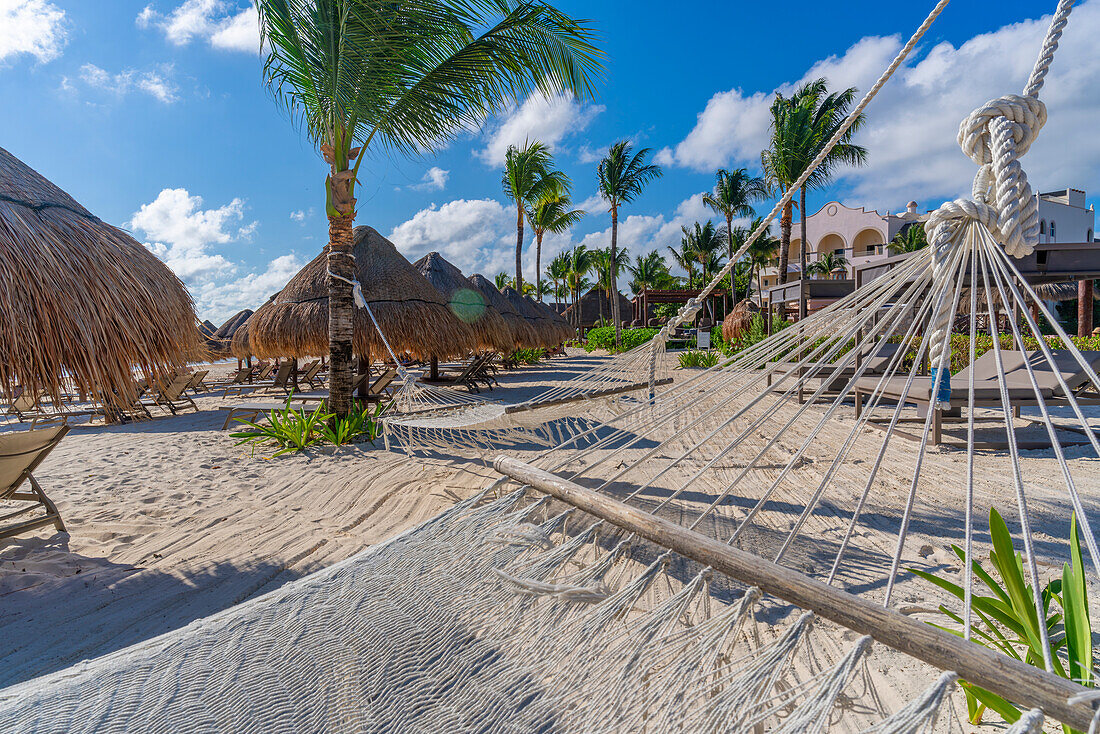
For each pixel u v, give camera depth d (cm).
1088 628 132
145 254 348
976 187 138
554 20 550
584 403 395
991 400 495
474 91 597
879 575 261
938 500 367
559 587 114
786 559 279
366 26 511
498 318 1367
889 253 3622
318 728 88
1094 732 67
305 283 900
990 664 77
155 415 942
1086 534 87
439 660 103
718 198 2816
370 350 880
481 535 137
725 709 87
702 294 324
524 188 2427
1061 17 127
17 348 262
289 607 115
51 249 282
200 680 94
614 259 2689
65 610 248
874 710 165
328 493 427
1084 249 669
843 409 700
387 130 607
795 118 1523
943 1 154
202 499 414
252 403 1080
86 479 474
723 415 664
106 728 83
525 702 95
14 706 87
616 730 88
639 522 122
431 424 408
